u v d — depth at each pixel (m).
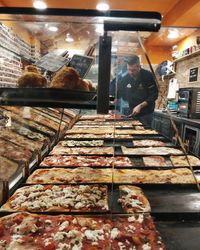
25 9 1.12
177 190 1.63
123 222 1.24
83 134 3.23
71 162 2.13
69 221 1.23
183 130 4.33
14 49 1.45
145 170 1.97
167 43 5.19
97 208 1.36
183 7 4.20
